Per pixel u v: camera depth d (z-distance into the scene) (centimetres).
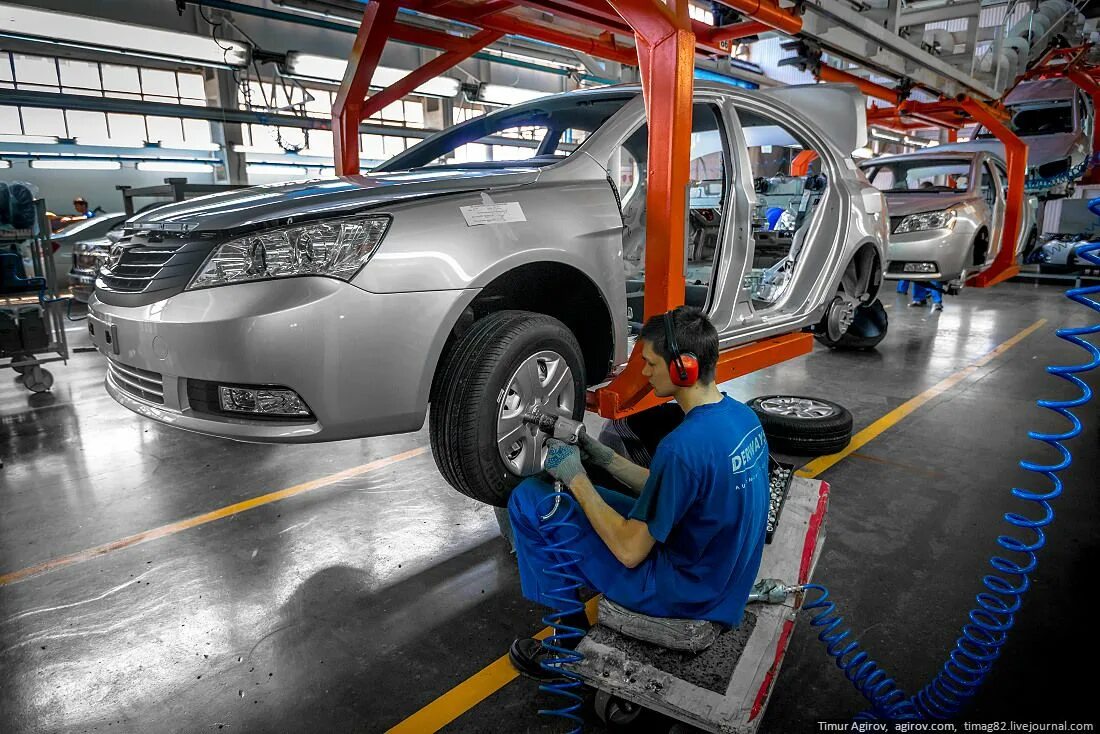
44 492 310
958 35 563
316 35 922
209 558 247
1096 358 150
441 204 203
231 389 191
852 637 192
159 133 1017
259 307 181
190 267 192
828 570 227
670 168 221
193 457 354
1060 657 184
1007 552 238
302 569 238
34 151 922
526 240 215
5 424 414
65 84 919
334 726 165
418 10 342
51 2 679
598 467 210
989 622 197
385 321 189
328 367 183
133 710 172
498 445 205
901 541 246
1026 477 303
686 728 151
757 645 159
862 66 457
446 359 209
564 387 225
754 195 305
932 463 321
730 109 310
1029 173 884
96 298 231
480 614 210
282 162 1083
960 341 598
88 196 1021
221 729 165
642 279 333
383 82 862
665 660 154
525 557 181
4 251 450
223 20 777
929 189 654
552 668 162
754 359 314
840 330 417
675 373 153
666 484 146
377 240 189
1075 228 951
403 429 199
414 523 271
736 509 148
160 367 196
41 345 472
